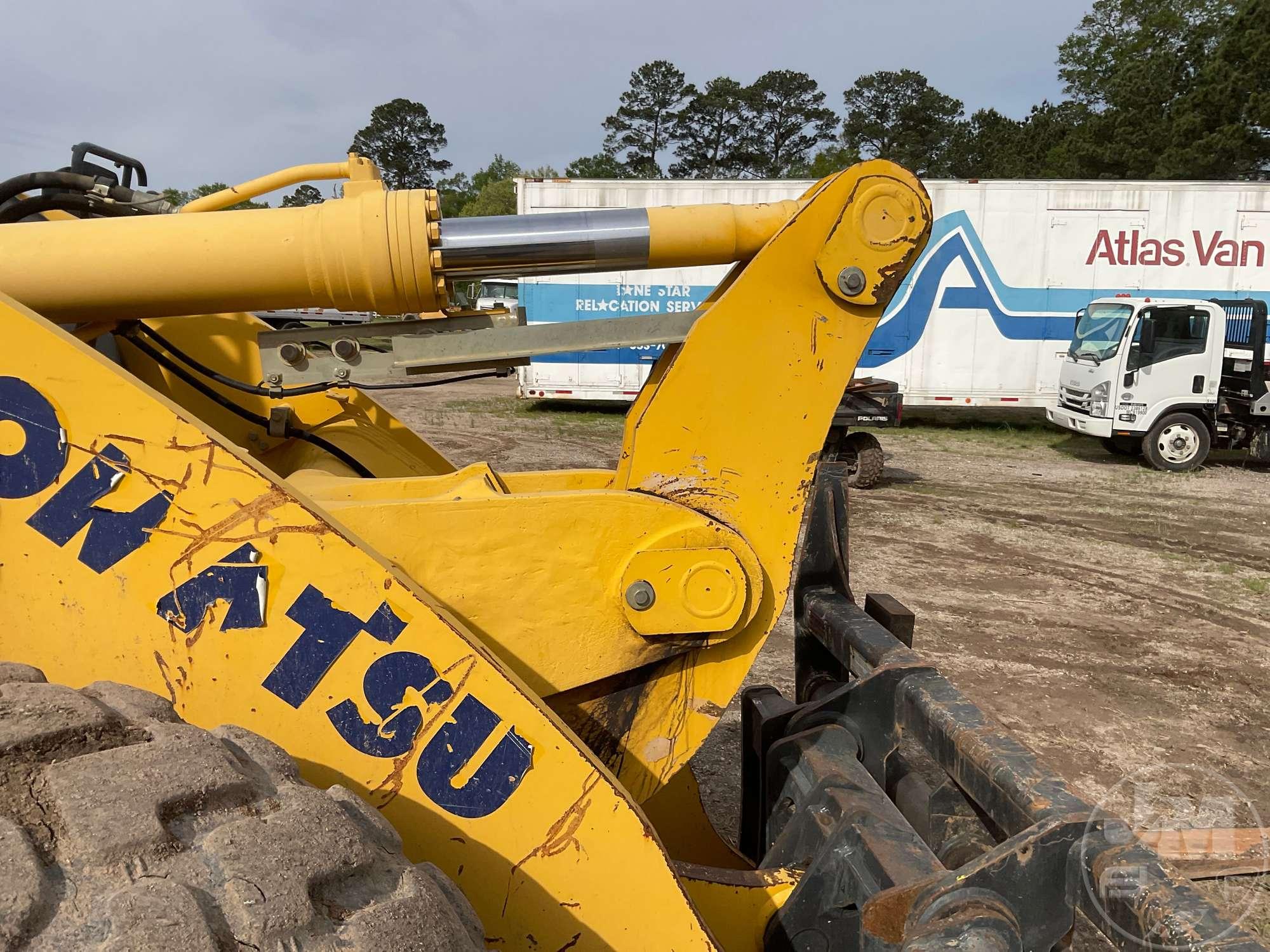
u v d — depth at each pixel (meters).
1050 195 13.67
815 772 1.91
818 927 1.67
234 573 1.34
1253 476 11.23
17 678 1.18
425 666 1.37
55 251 1.70
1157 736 4.12
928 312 14.05
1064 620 5.78
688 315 1.94
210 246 1.72
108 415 1.31
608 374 14.65
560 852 1.41
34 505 1.31
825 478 2.58
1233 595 6.39
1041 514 8.97
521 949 1.41
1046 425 15.75
